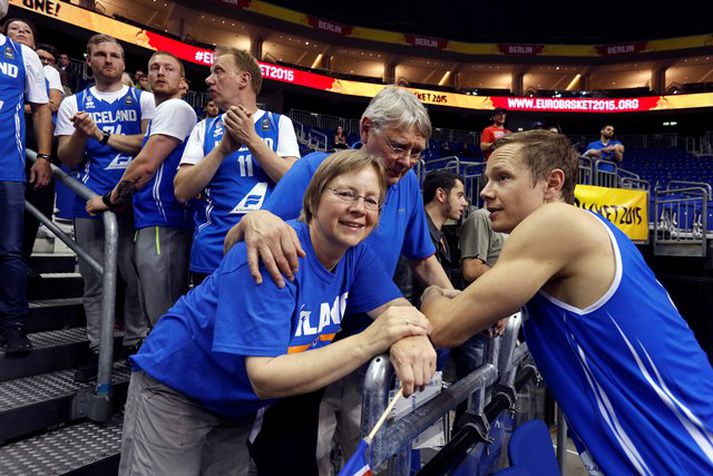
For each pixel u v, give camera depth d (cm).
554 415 234
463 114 2166
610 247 103
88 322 238
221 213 198
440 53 2219
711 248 601
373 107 150
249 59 208
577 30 2206
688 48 2053
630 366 102
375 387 79
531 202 118
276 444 140
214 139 202
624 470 105
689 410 101
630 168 1970
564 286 106
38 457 183
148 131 237
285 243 99
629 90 2111
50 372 237
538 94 2198
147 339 129
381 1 2197
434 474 90
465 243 311
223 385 118
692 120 2094
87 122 234
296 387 91
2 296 221
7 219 220
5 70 225
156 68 246
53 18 1396
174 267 228
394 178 156
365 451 69
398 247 169
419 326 90
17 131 227
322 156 155
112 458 187
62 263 346
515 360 143
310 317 110
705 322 585
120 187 207
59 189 297
